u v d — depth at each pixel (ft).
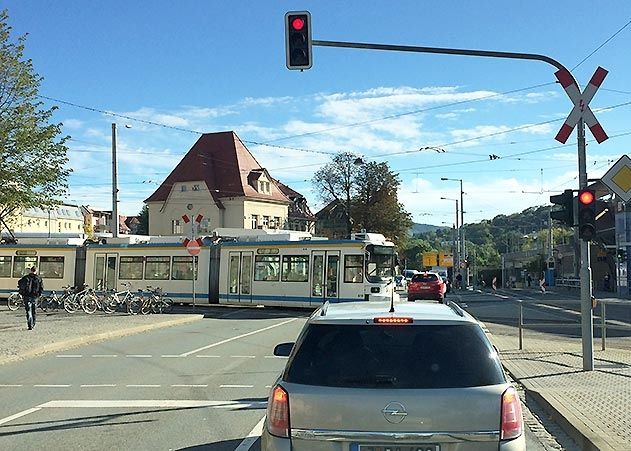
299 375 15.79
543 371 41.37
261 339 63.93
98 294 99.50
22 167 78.43
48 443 25.18
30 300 69.46
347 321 16.33
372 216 238.48
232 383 38.86
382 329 16.11
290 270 101.76
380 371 15.44
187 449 24.30
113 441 25.44
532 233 394.32
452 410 14.93
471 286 244.83
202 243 111.04
